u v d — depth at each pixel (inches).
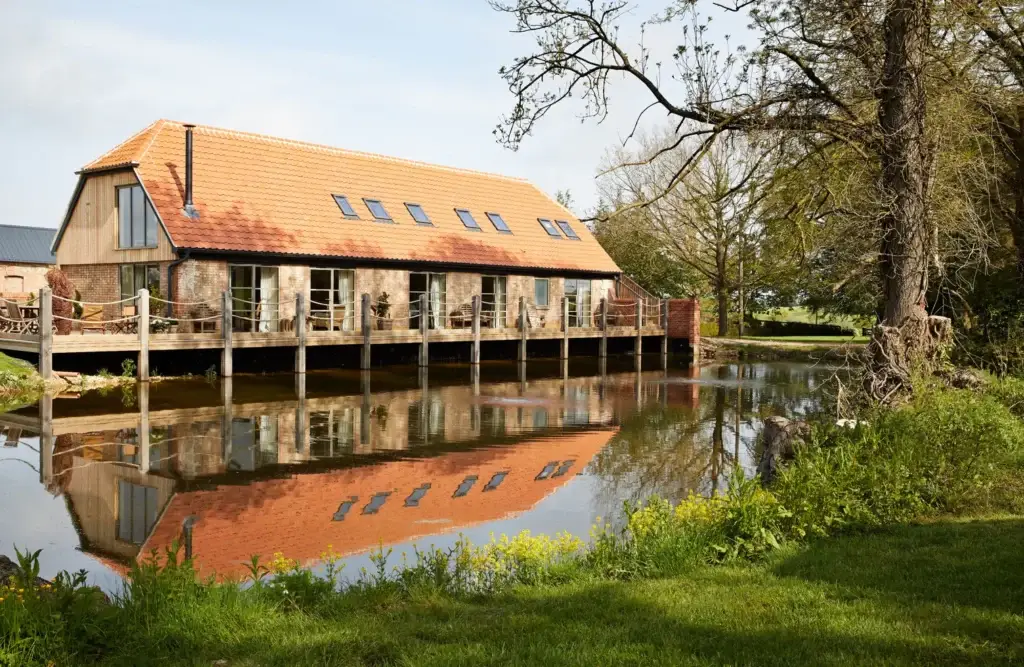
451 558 292.5
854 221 469.4
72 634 176.2
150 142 929.5
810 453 322.0
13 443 499.2
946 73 512.7
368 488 408.8
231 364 815.7
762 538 258.2
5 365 711.1
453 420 623.8
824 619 189.3
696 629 185.5
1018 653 166.1
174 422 577.6
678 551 246.8
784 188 545.6
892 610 194.1
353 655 175.3
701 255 1576.0
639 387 874.8
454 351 1141.1
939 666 161.8
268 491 398.6
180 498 383.6
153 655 176.4
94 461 455.8
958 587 209.0
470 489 413.7
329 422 597.6
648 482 439.8
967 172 546.0
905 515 286.8
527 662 166.4
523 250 1231.5
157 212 845.8
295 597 218.2
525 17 457.4
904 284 439.8
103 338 729.0
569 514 371.2
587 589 223.1
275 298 928.3
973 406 386.0
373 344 1023.0
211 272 866.8
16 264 1791.3
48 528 335.3
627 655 169.2
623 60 452.1
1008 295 687.1
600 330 1220.5
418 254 1061.1
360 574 278.4
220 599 205.0
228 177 968.3
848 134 438.9
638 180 1615.4
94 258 950.4
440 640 184.5
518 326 1135.0
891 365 425.7
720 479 449.7
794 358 1286.9
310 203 1020.5
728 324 1768.0
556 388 849.5
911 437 333.1
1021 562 227.3
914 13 427.2
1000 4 568.7
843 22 431.8
